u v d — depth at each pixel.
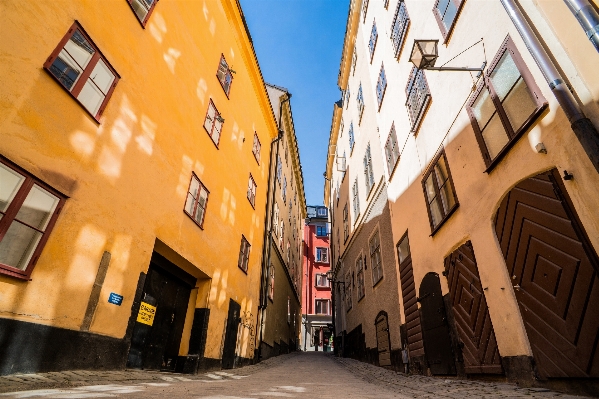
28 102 4.11
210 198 9.10
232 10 11.91
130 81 6.18
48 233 4.23
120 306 5.41
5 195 3.82
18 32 4.06
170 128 7.41
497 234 4.86
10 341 3.64
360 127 16.08
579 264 3.44
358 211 15.23
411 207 8.54
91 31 5.30
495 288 4.81
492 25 5.26
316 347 29.11
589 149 3.24
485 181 5.29
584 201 3.43
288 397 3.95
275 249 16.50
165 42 7.58
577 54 3.62
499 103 5.00
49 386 3.54
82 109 4.96
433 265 7.01
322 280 32.16
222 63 10.98
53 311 4.21
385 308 10.05
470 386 4.66
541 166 4.07
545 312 3.86
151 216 6.44
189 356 7.57
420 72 8.27
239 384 5.54
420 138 8.16
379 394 4.65
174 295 7.94
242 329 10.66
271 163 16.55
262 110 15.66
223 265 9.52
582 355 3.32
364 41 15.71
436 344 6.59
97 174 5.14
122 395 3.43
